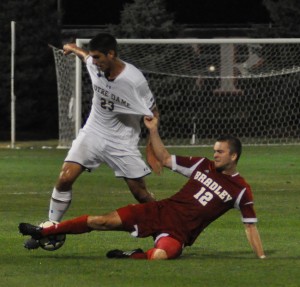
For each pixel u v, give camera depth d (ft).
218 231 118.11
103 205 146.20
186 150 261.03
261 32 310.65
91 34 322.14
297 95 298.35
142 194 107.14
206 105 301.22
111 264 92.12
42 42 308.40
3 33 303.27
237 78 296.92
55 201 104.22
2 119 315.37
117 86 101.65
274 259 96.27
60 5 327.88
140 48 295.69
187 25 328.49
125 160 105.09
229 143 92.94
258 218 131.13
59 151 252.01
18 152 248.73
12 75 260.42
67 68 263.70
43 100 314.35
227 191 93.50
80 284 82.38
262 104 298.56
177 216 94.22
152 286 81.82
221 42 250.37
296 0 306.35
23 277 85.71
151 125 96.37
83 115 299.58
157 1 305.94
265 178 187.62
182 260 94.53
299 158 231.91
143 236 94.32
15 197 155.74
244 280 84.43
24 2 305.32
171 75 288.51
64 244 106.01
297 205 146.51
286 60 296.30
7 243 106.93
